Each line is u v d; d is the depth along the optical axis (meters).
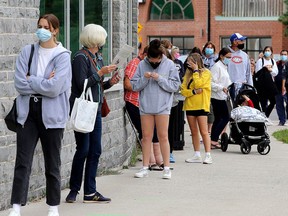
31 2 17.22
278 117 43.38
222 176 21.98
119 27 24.77
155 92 20.77
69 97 16.14
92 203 17.30
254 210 16.84
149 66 20.77
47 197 15.09
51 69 14.73
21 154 14.68
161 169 22.94
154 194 18.67
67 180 19.41
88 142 17.12
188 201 17.81
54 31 14.86
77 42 21.22
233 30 87.62
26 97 14.64
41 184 17.83
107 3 24.08
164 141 21.11
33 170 17.38
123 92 24.20
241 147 27.78
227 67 29.88
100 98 17.11
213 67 28.39
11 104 16.44
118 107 23.53
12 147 16.50
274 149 29.55
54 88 14.48
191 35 88.50
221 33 87.94
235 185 20.33
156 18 89.88
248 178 21.66
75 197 17.39
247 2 87.25
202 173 22.53
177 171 22.84
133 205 17.17
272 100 40.47
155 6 89.75
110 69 16.69
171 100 21.03
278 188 19.94
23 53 14.79
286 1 77.44
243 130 27.88
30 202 17.25
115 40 24.77
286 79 40.50
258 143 27.78
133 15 30.30
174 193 18.89
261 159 26.36
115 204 17.25
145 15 89.81
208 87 24.62
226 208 17.02
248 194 18.94
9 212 15.74
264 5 86.75
